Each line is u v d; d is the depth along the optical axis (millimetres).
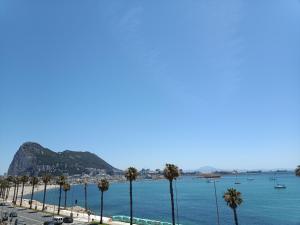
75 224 101312
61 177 158625
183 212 170875
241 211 170250
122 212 177125
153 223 108125
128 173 93938
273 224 131000
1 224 94250
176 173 81500
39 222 102938
